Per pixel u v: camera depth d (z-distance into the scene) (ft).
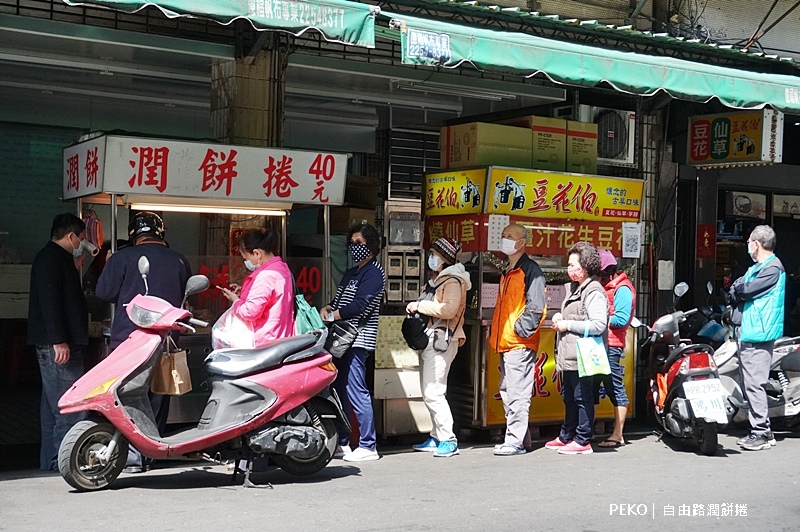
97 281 22.13
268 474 21.97
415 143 35.60
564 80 24.43
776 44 39.91
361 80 30.19
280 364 20.21
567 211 28.25
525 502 19.67
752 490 21.31
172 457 19.53
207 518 17.63
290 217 27.32
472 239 27.40
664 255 36.58
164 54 26.45
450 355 24.86
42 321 21.90
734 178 40.11
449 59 22.52
